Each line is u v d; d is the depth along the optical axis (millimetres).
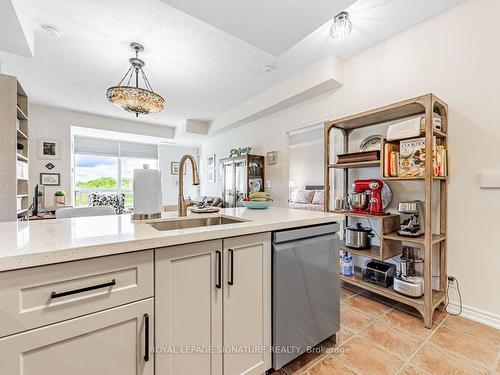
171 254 927
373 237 2492
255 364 1170
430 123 1709
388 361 1364
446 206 1921
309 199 6289
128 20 2062
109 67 2871
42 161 4316
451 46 1909
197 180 1570
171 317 929
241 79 3205
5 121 2291
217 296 1049
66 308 727
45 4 1869
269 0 1503
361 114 2189
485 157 1744
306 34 1832
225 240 1072
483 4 1752
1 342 640
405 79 2193
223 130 5070
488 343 1515
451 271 1910
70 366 738
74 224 1213
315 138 6742
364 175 2561
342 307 2002
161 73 3049
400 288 1920
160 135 5738
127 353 838
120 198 5605
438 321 1777
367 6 1887
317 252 1398
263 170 4055
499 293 1687
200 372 1005
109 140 6031
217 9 1573
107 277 793
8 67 2869
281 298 1231
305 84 2912
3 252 667
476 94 1787
